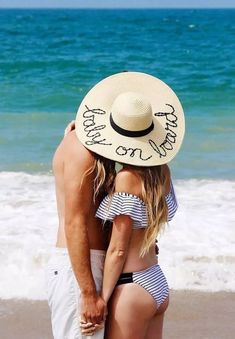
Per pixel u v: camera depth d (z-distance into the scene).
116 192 3.41
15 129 13.64
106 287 3.46
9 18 92.50
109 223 3.48
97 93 3.55
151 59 29.69
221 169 10.47
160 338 3.69
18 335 5.35
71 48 34.38
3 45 35.91
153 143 3.42
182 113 3.56
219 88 20.70
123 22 71.50
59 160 3.54
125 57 30.14
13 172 10.02
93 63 27.38
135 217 3.38
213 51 32.88
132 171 3.39
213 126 14.25
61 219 3.57
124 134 3.39
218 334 5.41
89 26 59.72
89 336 3.46
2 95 19.05
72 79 22.89
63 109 16.92
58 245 3.56
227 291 6.19
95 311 3.42
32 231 7.25
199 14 135.12
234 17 100.50
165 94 3.58
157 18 93.12
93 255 3.47
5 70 24.89
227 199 8.69
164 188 3.47
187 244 6.96
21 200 8.46
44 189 9.04
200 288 6.23
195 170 10.41
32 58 28.53
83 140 3.40
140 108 3.38
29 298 6.01
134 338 3.49
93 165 3.40
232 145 12.27
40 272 6.41
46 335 5.36
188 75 24.64
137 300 3.45
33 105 17.55
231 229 7.45
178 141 3.49
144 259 3.50
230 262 6.61
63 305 3.46
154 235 3.43
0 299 5.97
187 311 5.81
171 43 38.25
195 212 8.04
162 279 3.57
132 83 3.59
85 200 3.40
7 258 6.57
